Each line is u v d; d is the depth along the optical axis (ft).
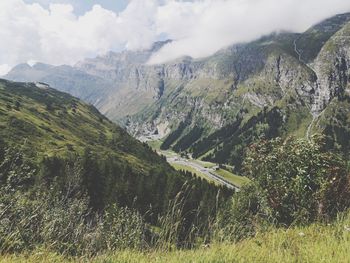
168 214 27.86
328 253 24.25
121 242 28.78
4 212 30.78
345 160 41.45
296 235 31.81
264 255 25.55
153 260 25.76
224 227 29.17
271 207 38.34
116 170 405.39
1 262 26.48
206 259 24.63
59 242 29.71
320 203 38.29
